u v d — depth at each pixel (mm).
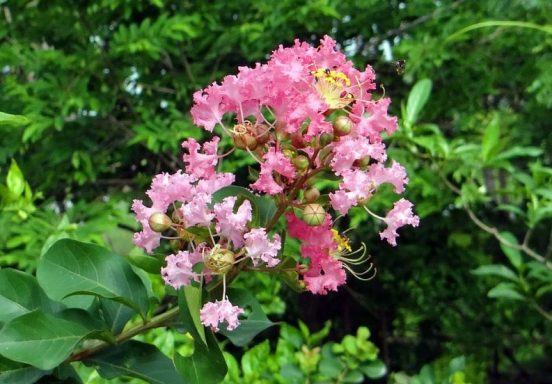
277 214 1441
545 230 5340
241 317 1785
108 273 1529
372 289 6262
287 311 6164
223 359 1336
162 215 1386
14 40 5234
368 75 1465
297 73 1374
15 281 1551
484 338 5914
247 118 1555
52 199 4934
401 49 4578
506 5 4539
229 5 5145
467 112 5012
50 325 1389
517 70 4855
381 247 5863
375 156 1389
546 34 4473
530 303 3354
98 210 4590
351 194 1362
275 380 3045
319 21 4957
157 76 5180
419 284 6133
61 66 4781
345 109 1462
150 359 1558
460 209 5379
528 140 4738
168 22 4691
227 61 5430
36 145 5316
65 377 1538
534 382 6426
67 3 5105
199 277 1391
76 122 5004
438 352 6531
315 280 1512
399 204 1499
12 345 1337
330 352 3104
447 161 3641
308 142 1400
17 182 3172
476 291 5793
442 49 4488
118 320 1601
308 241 1494
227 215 1322
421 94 3656
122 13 5219
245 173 4875
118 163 5590
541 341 6004
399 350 6590
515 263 3301
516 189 3738
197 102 1453
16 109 4914
